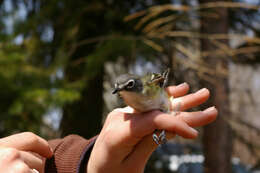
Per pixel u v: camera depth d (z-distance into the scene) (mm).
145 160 753
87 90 2277
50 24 2094
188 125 731
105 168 751
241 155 2861
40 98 1650
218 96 1980
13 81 1750
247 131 2547
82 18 2078
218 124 2035
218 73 1903
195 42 2289
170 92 799
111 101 2678
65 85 1820
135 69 2100
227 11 2074
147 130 713
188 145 2750
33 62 2029
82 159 807
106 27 2180
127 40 1808
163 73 778
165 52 1846
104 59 1833
